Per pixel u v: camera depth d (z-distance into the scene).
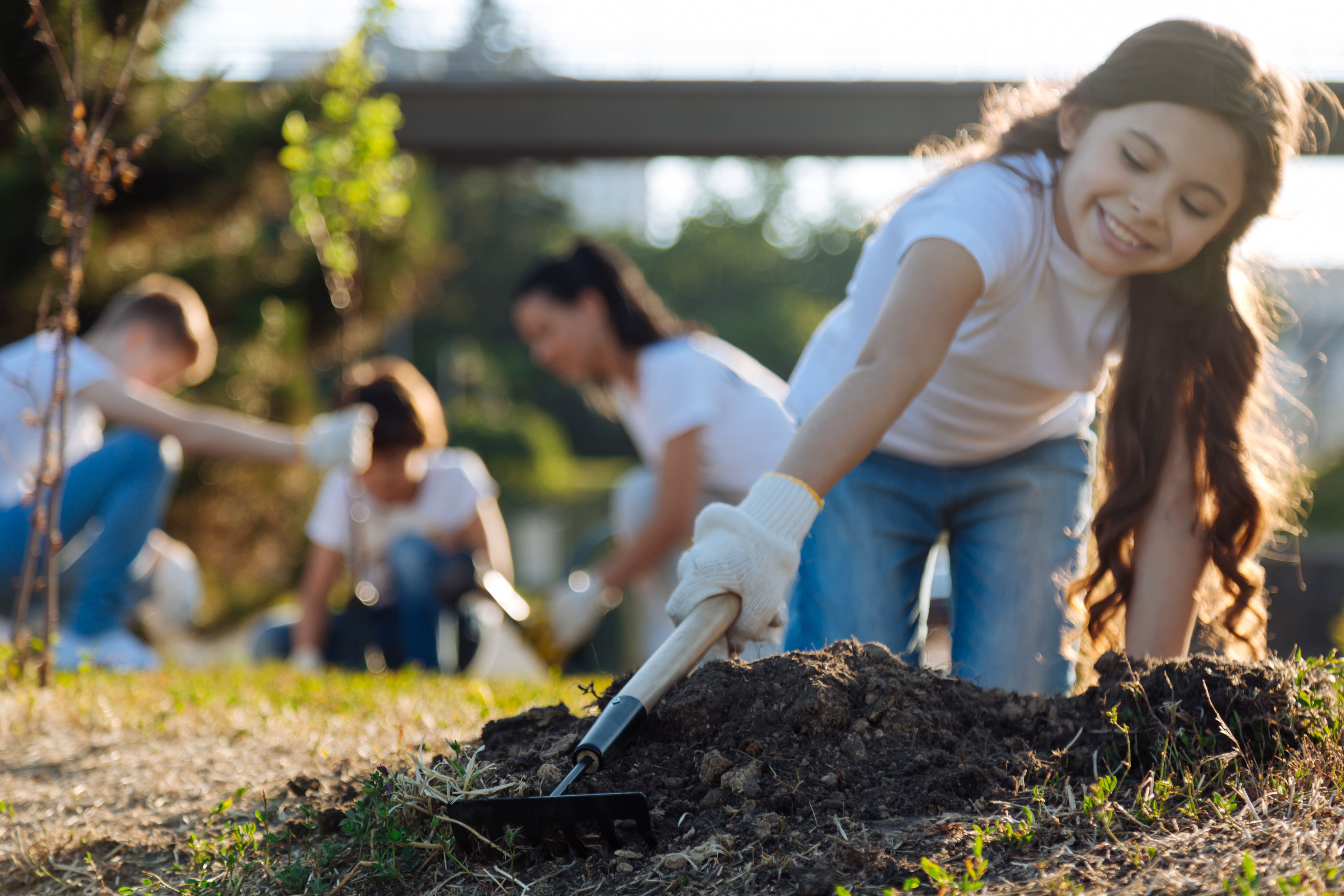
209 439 4.32
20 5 6.37
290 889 1.47
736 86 12.91
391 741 2.14
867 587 2.55
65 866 1.68
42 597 3.22
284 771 1.99
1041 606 2.51
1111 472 2.25
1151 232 1.91
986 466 2.57
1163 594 2.20
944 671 1.74
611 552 7.37
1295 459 2.30
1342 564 11.23
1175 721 1.55
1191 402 2.15
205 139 8.02
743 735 1.52
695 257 46.59
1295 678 1.60
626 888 1.32
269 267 9.97
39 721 2.41
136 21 7.12
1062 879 1.21
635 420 4.31
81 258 2.73
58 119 6.65
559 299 4.03
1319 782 1.42
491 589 4.81
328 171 4.44
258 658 5.21
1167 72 1.84
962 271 1.92
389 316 10.52
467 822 1.42
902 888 1.23
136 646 4.21
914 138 12.77
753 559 1.59
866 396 1.77
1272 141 1.85
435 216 10.33
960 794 1.46
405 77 12.99
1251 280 2.25
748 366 4.41
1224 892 1.14
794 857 1.31
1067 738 1.62
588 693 1.73
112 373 4.27
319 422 4.96
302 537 11.02
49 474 2.74
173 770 2.06
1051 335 2.27
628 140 13.03
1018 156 2.16
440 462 5.14
